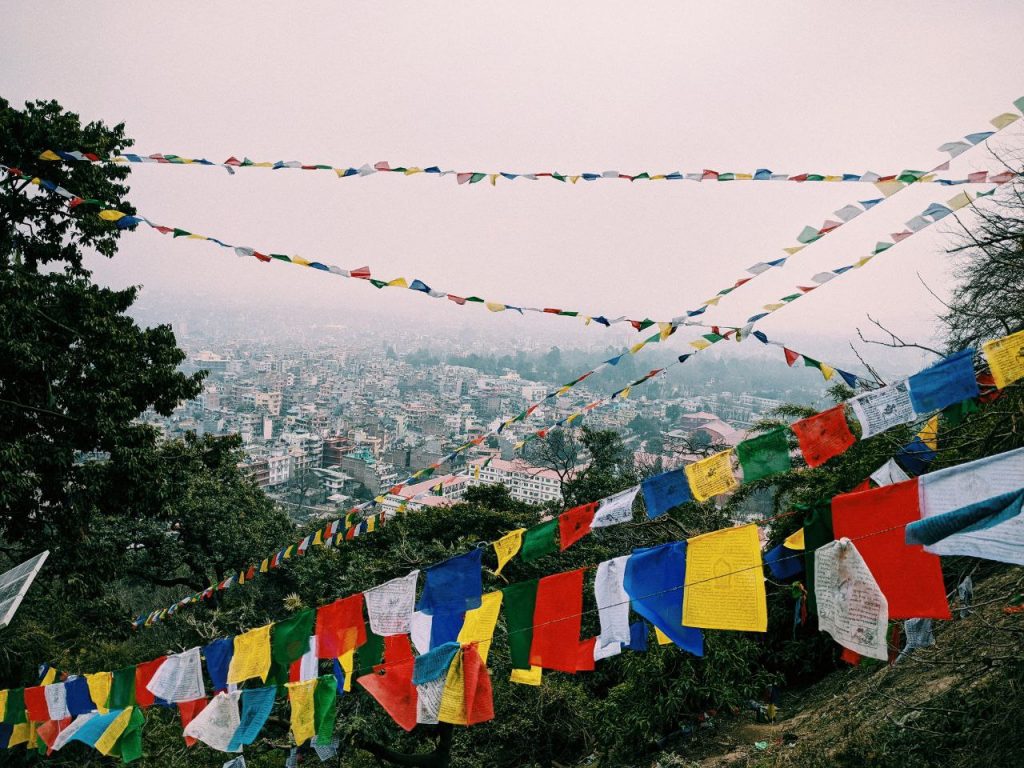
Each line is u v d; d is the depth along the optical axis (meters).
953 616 7.96
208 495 22.59
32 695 7.31
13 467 10.59
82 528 12.34
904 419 4.31
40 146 11.48
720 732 10.09
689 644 4.48
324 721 5.98
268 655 6.31
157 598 27.45
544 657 5.05
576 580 5.04
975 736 5.84
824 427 4.52
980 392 4.38
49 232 12.70
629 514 4.91
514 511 23.05
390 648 6.06
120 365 12.76
